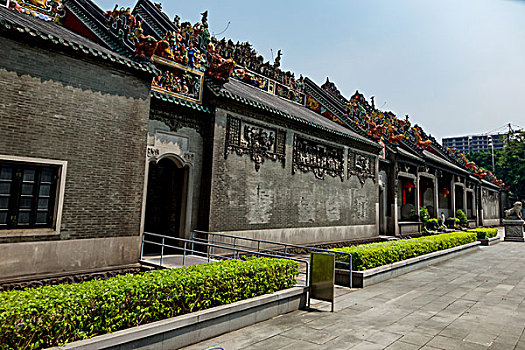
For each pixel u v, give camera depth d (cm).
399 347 588
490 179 5356
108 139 1009
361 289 1033
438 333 663
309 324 700
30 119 862
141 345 510
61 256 906
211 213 1345
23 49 860
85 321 476
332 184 1989
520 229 2875
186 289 609
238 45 2123
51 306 452
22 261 841
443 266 1521
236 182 1448
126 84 1061
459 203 4103
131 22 1177
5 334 410
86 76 972
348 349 573
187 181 1372
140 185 1079
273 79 2372
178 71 1343
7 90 830
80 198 946
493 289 1076
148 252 1410
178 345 559
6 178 842
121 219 1030
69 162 928
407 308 838
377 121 2598
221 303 666
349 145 2148
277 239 1611
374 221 2333
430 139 3912
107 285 539
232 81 1980
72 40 986
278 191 1639
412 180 2853
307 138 1820
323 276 819
